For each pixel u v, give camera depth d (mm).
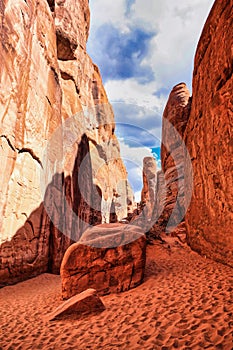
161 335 3199
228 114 5668
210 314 3480
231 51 5461
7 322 4523
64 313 4473
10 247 7719
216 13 6465
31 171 9367
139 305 4484
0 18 7809
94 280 5633
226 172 5816
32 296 6449
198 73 8297
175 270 6484
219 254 6340
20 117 8805
